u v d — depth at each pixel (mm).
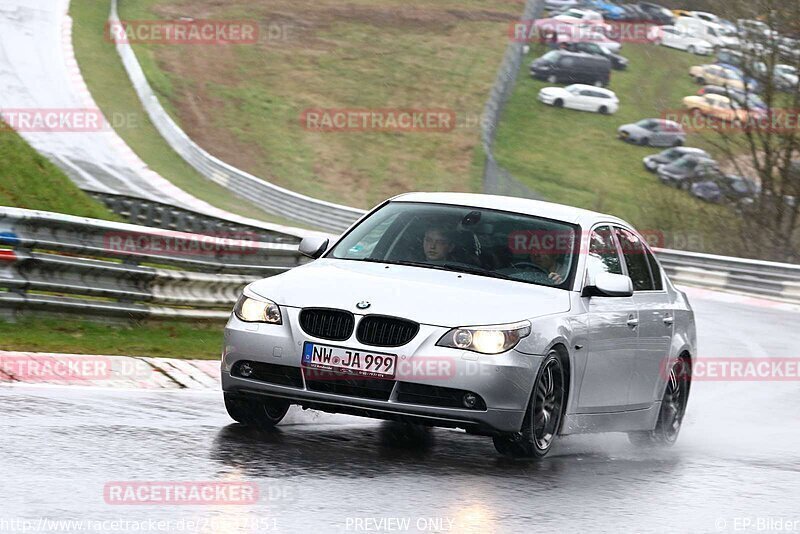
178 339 37625
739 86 196125
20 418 21422
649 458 24844
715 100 190125
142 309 37938
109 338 34906
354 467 20016
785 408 36750
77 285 35969
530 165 170125
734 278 88062
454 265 23906
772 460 25547
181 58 187250
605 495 19734
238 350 21984
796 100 125125
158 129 156375
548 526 16984
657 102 199125
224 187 139875
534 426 21984
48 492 16438
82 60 172500
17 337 31969
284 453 20719
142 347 34000
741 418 33906
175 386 28500
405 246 24500
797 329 65062
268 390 21781
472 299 22078
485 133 169500
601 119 189625
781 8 124062
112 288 37500
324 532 15586
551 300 23047
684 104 191250
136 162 142250
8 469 17516
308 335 21500
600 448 25953
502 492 19109
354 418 26250
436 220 25078
